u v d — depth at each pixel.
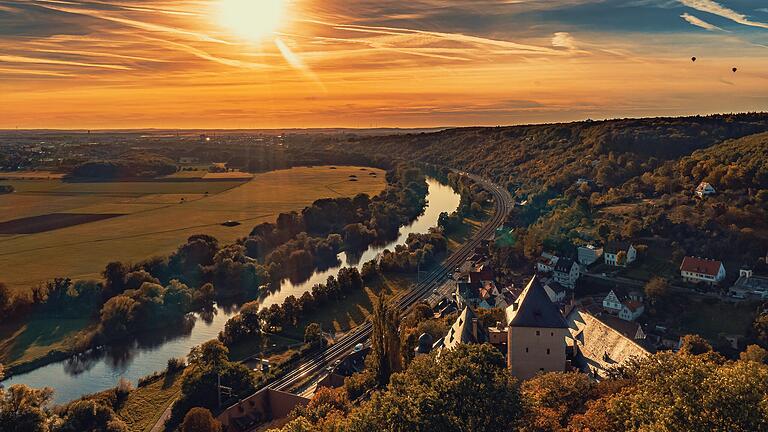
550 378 94.94
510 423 74.94
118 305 191.12
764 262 193.88
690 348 146.12
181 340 188.75
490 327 158.38
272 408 140.88
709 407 62.31
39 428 113.69
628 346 117.69
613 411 72.62
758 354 138.00
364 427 76.12
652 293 187.38
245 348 178.00
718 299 182.38
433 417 72.56
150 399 145.00
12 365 166.50
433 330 161.25
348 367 160.12
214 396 138.50
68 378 161.50
